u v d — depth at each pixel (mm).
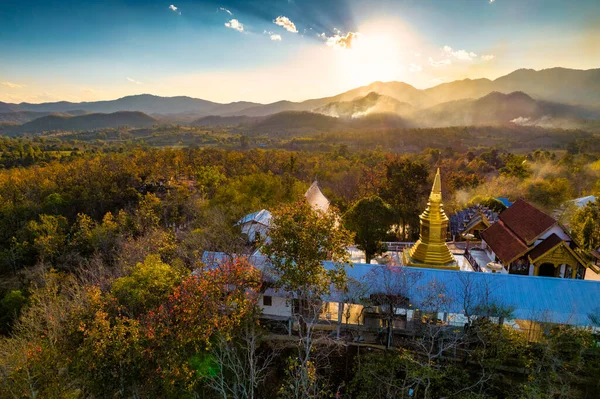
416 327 29938
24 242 56469
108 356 21125
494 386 24938
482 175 114125
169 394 22500
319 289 25453
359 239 40531
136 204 82188
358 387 26141
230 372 25406
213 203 58781
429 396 23453
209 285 24031
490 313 27547
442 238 35719
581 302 28859
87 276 42250
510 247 38219
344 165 115875
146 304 26547
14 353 23047
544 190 75438
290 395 23156
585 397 23734
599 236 45562
